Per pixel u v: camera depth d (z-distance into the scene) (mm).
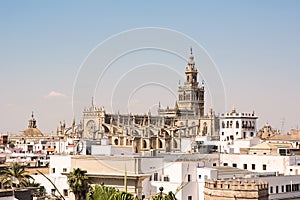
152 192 96938
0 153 174375
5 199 54188
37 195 79000
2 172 101062
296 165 126000
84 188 85875
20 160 158625
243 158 128000
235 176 102188
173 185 96312
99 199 44844
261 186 87312
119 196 44062
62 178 105312
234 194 86312
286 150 139125
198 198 100000
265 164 125875
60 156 110938
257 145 145375
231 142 158375
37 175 107625
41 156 168000
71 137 183125
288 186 108250
